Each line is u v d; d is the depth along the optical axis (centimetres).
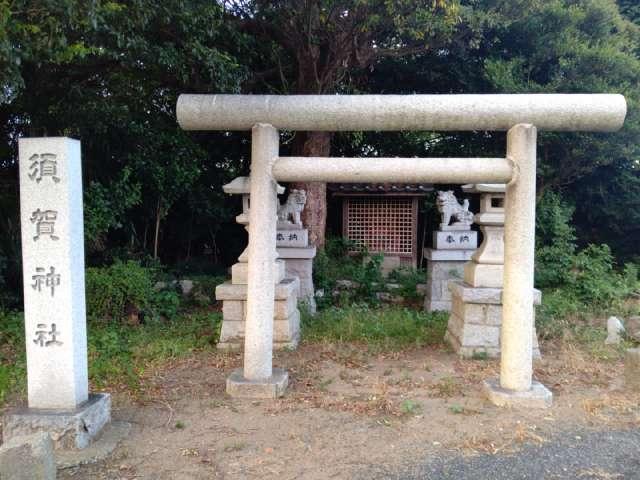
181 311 828
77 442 341
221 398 439
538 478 309
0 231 776
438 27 715
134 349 575
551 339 642
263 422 389
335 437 363
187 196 1087
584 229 1238
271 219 443
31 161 350
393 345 606
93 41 585
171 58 663
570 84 946
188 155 941
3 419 359
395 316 725
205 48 674
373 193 1119
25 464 258
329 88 920
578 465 323
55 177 350
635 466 323
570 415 399
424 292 948
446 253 846
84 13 436
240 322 604
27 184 351
